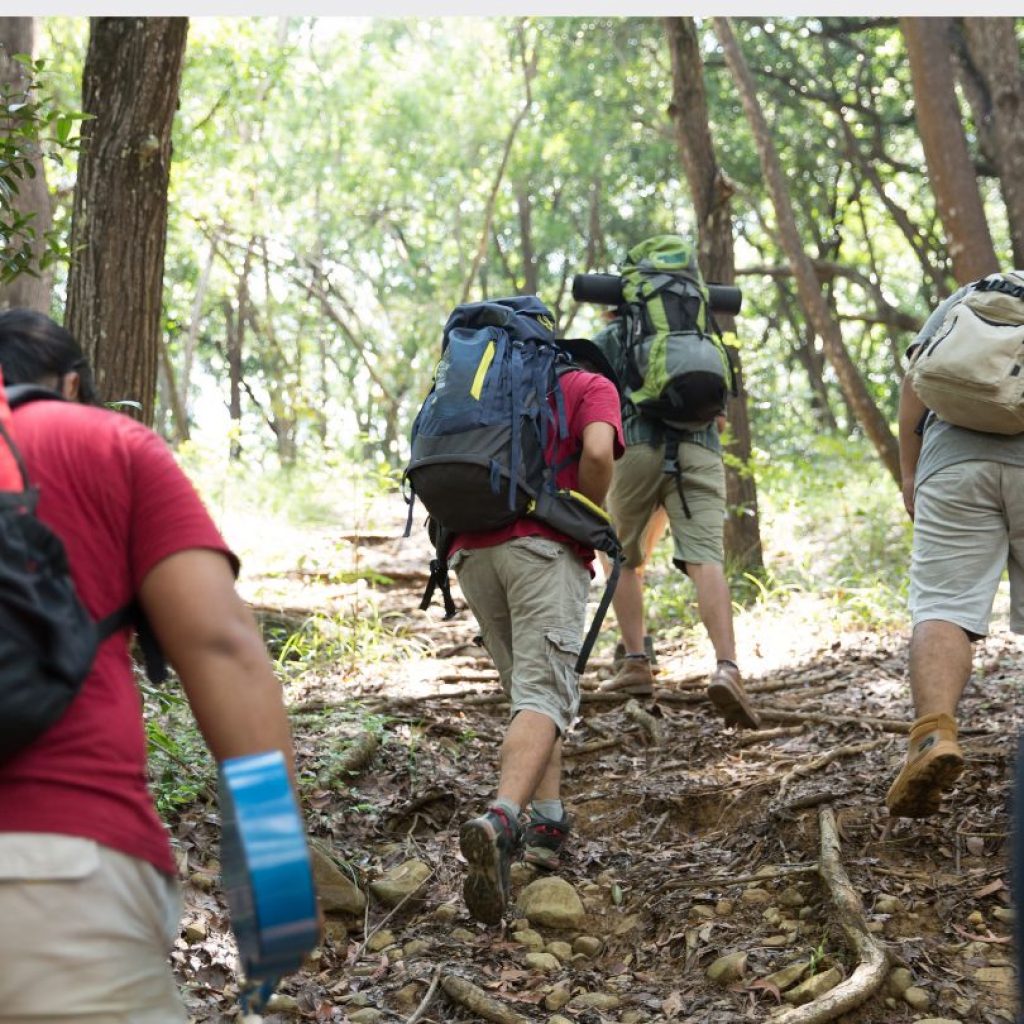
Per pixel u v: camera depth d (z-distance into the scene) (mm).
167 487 1798
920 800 3641
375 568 9906
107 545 1756
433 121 26359
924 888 3699
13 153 4355
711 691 5195
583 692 5988
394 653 7105
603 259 28703
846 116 23266
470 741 5477
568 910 3854
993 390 3760
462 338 4078
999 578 3883
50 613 1608
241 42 18000
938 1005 3158
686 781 4844
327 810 4555
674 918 3783
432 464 3869
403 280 33969
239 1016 3213
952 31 13852
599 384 4066
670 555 10109
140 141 5891
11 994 1548
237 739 1726
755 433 18422
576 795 4918
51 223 9461
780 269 15906
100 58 5934
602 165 26641
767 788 4590
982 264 10320
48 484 1742
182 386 24281
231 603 1773
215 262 28172
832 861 3762
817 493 11102
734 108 23328
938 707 3648
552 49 24828
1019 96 11742
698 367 5555
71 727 1639
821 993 3236
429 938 3746
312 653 6836
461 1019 3293
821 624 7453
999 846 3879
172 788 4371
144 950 1659
